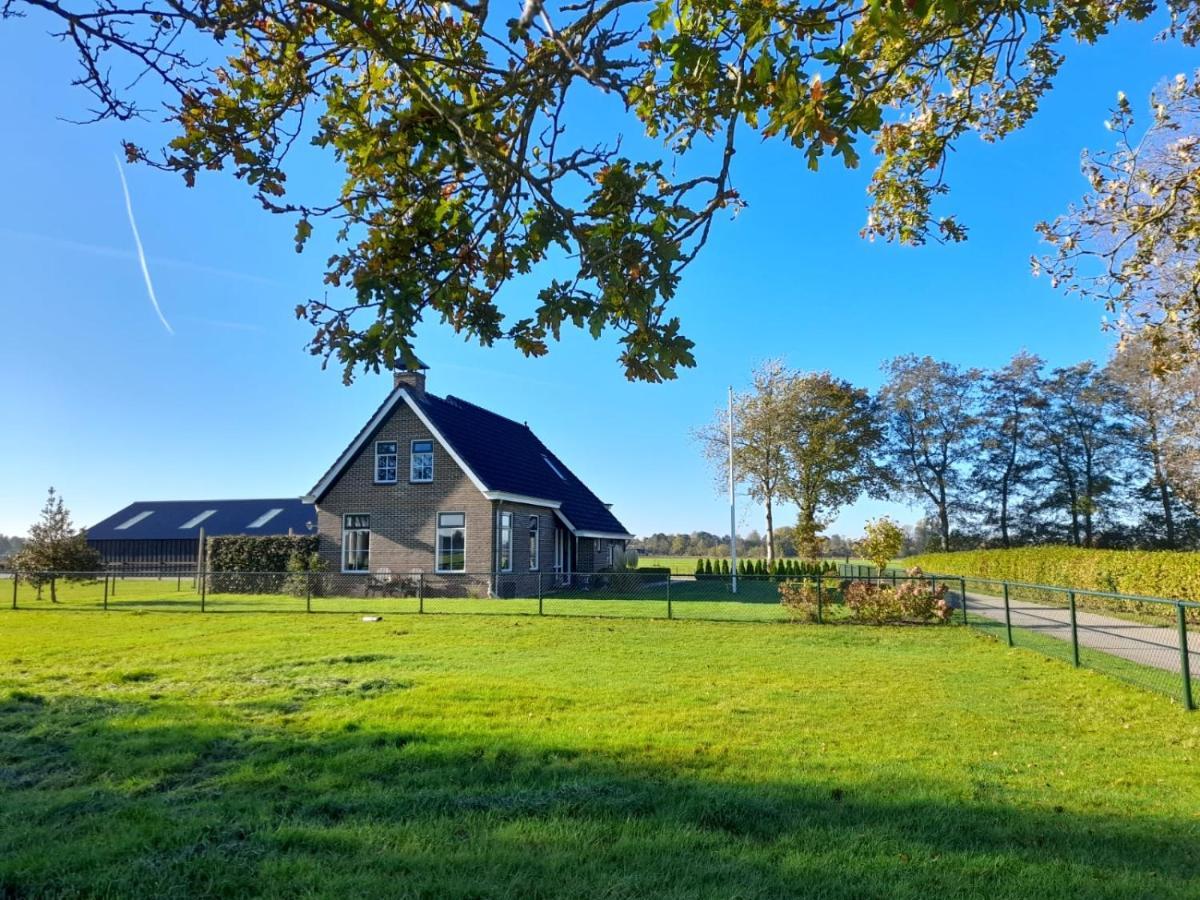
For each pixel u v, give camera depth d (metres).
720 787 5.07
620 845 4.10
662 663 10.47
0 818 4.52
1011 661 10.86
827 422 42.44
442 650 11.62
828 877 3.74
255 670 9.79
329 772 5.41
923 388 50.09
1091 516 44.62
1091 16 5.10
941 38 4.51
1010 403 48.16
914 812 4.64
